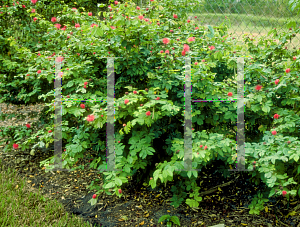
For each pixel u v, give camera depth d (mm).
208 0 2947
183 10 2855
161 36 2297
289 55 2258
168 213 2186
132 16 1916
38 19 3037
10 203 2174
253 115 2125
